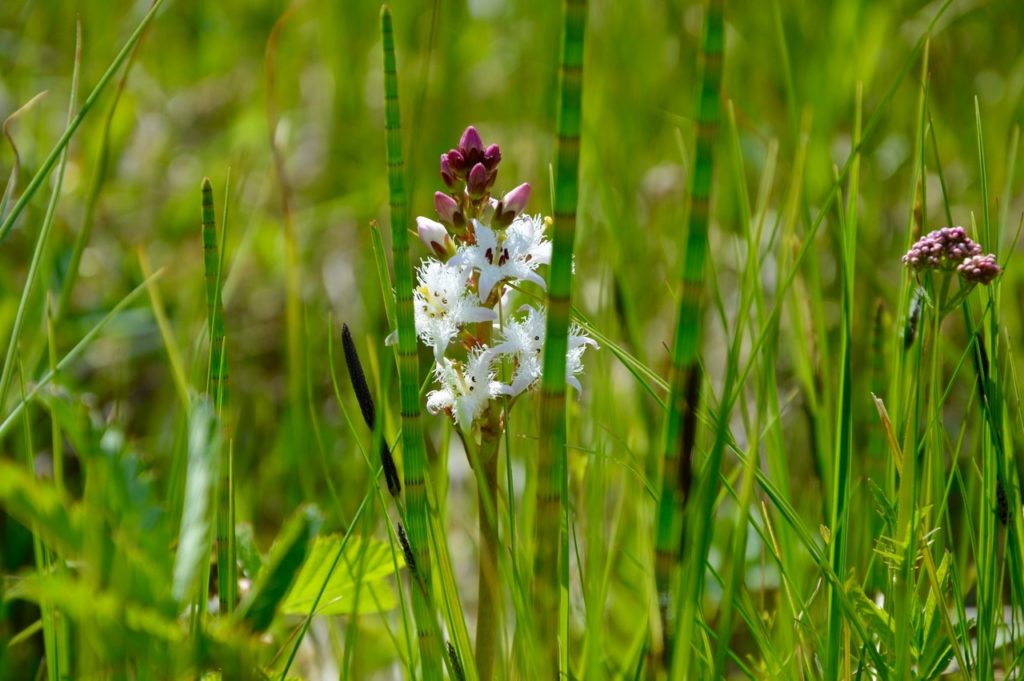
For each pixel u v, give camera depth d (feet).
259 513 2.80
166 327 2.49
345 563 2.33
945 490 2.33
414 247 3.35
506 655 2.34
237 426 2.96
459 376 2.21
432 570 2.28
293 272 2.79
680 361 2.08
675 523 2.10
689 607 2.11
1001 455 2.29
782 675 2.33
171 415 2.90
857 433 2.66
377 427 2.17
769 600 2.64
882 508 2.31
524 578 2.30
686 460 2.09
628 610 2.60
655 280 3.18
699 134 2.06
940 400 2.32
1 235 2.33
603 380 2.60
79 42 2.43
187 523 2.09
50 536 2.10
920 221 2.40
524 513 2.44
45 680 2.53
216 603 2.41
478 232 2.22
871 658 2.27
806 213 2.61
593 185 3.22
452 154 2.24
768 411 2.52
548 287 2.10
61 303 2.60
